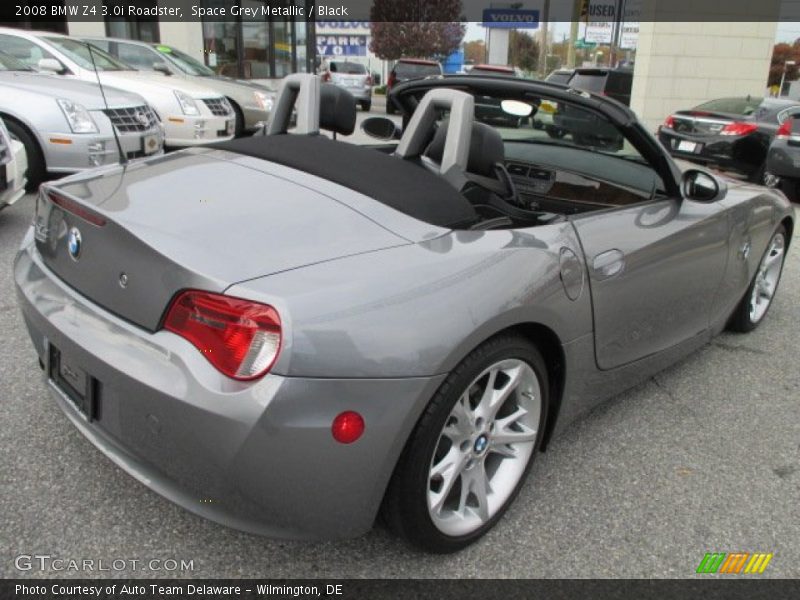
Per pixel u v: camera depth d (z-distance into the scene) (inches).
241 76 610.5
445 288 73.0
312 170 89.4
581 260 90.4
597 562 84.1
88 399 76.2
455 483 83.4
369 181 86.9
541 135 123.6
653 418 120.3
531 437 89.3
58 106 238.7
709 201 112.4
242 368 63.8
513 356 81.0
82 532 82.1
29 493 88.0
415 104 128.3
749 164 382.6
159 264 68.5
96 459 95.7
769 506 97.4
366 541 84.4
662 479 102.1
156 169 94.3
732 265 133.1
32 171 241.8
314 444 65.2
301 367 63.9
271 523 68.9
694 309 123.0
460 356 71.8
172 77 363.9
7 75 253.6
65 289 80.4
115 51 410.6
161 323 68.8
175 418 65.7
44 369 87.0
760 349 153.9
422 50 1667.1
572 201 117.6
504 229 88.1
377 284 69.9
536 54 1975.9
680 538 89.5
